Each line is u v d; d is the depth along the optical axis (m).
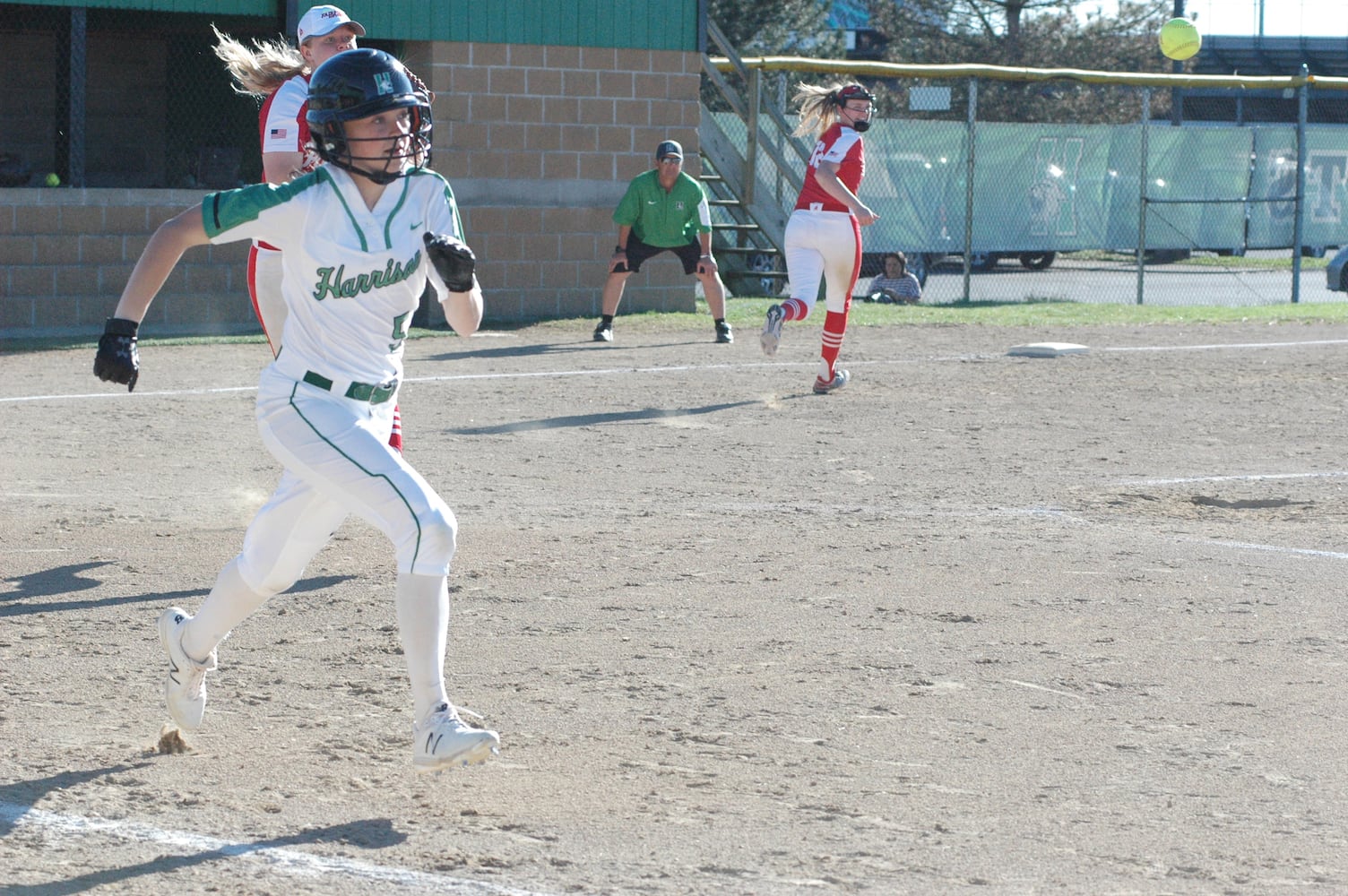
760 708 10.25
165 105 44.75
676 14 40.59
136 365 8.42
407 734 9.72
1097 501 17.59
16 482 18.09
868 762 9.23
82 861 7.64
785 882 7.45
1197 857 7.80
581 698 10.44
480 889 7.33
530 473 19.05
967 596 13.27
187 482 18.28
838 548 15.06
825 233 24.66
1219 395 26.53
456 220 8.86
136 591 13.21
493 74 38.50
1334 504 17.55
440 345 33.25
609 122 40.12
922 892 7.34
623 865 7.65
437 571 8.46
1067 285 58.38
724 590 13.43
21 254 34.59
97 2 34.59
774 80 69.38
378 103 8.32
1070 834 8.10
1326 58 96.94
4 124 43.34
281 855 7.75
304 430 8.61
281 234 8.43
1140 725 9.95
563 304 40.12
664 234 34.03
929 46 94.75
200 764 9.12
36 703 10.26
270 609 12.74
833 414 24.03
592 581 13.72
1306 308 44.97
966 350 33.09
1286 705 10.39
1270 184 57.66
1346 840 8.05
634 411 24.08
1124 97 92.94
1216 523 16.48
